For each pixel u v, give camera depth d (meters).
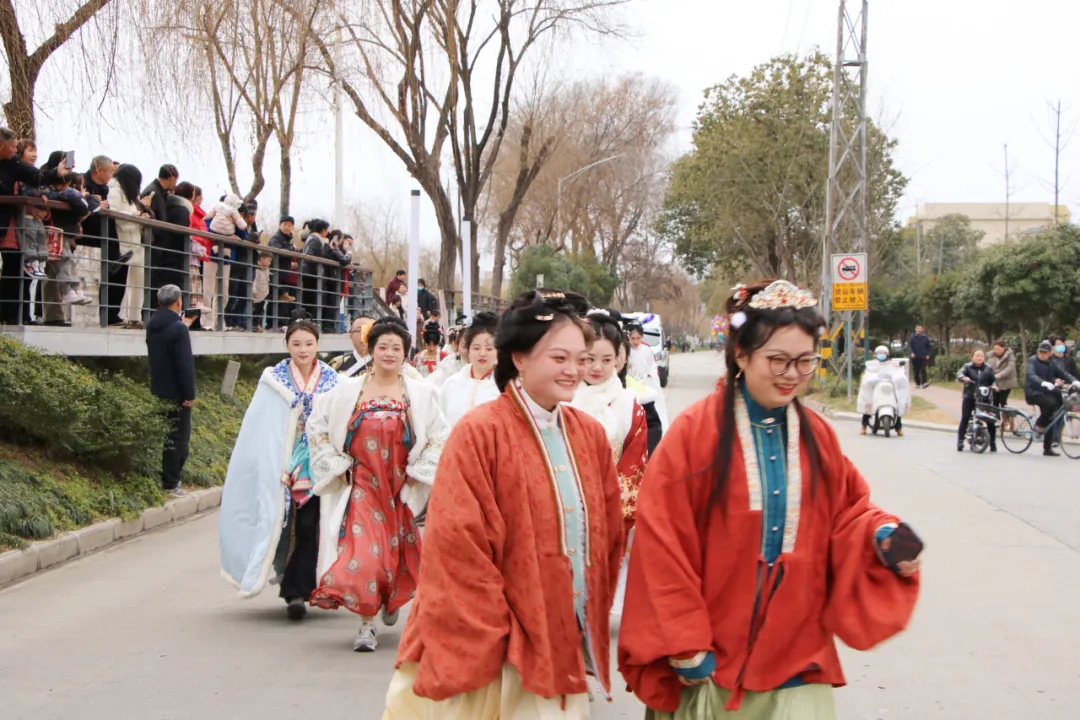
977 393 17.64
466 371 6.94
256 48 19.55
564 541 3.56
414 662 3.63
